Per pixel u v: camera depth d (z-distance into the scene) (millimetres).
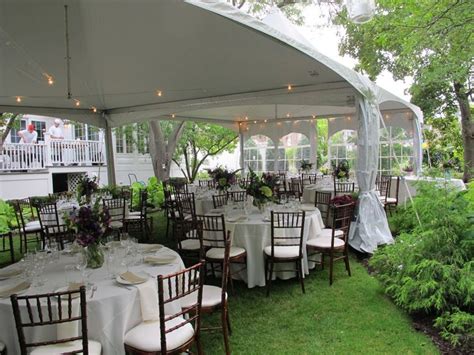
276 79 6328
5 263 5945
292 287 4445
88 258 2908
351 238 5730
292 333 3346
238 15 3639
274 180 5105
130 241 3217
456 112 11422
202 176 16094
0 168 10953
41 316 2090
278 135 12555
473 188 4453
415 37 7082
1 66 5441
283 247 4402
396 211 7906
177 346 2404
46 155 12023
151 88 7094
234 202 6473
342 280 4621
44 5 3684
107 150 9805
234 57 5211
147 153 15227
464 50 7281
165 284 2721
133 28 4234
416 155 9086
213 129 15023
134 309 2527
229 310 3865
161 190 10625
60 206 6324
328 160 12008
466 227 3637
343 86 6285
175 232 7039
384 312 3689
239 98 7512
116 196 6984
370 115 5730
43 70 5727
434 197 3930
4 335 2365
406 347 3061
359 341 3172
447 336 3102
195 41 4652
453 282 3336
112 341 2408
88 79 6352
